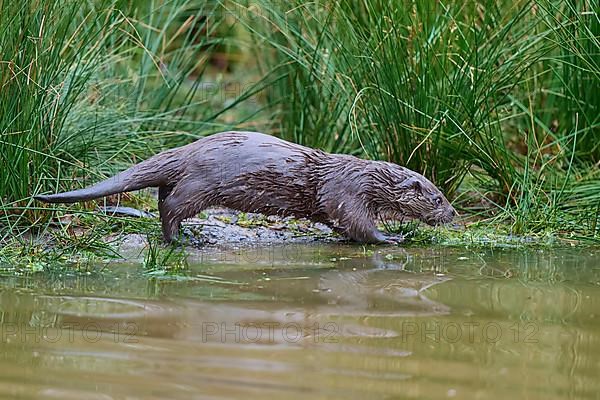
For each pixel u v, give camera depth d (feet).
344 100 59.31
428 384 27.02
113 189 45.98
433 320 33.96
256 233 50.60
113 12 57.06
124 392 26.00
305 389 26.30
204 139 48.03
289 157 48.08
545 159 60.18
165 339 30.96
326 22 56.90
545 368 28.76
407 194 49.14
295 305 35.63
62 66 50.34
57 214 48.93
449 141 54.65
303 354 29.50
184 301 36.01
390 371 28.09
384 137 55.47
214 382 26.76
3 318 33.58
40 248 45.44
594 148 59.21
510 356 29.94
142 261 43.75
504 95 56.03
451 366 28.73
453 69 55.47
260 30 66.18
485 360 29.48
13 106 47.21
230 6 68.39
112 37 61.36
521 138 63.41
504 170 55.52
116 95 62.18
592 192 54.70
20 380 27.12
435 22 54.95
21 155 47.39
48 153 50.11
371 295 37.58
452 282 40.37
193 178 46.83
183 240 47.83
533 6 55.72
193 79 83.15
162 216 47.26
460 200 57.26
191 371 27.78
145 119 57.77
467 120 54.44
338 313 34.60
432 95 54.24
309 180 48.29
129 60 65.41
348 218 48.47
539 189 53.62
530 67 57.67
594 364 29.30
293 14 61.36
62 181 50.80
